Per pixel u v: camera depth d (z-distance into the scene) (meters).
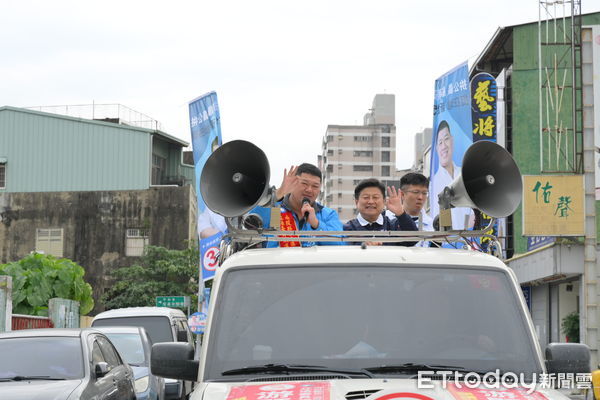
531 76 39.22
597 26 25.89
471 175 5.48
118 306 43.38
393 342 4.39
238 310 4.56
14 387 8.75
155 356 4.53
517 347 4.42
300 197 6.81
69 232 48.38
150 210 48.28
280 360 4.35
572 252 28.02
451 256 4.82
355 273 4.67
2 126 52.25
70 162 51.88
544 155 37.59
